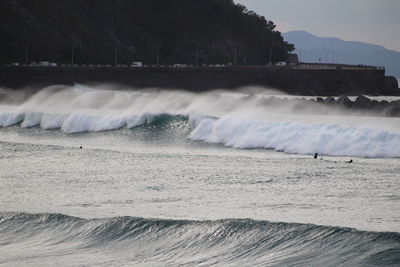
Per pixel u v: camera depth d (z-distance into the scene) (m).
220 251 105.75
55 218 119.69
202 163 179.62
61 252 108.56
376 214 122.38
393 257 96.88
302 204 131.25
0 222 121.12
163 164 178.38
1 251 109.88
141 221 114.75
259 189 146.12
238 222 110.94
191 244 108.25
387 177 158.00
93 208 130.00
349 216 120.94
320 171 165.75
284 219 118.75
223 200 135.50
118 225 114.75
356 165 174.62
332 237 103.62
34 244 112.75
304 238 104.75
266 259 101.94
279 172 165.25
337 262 98.38
